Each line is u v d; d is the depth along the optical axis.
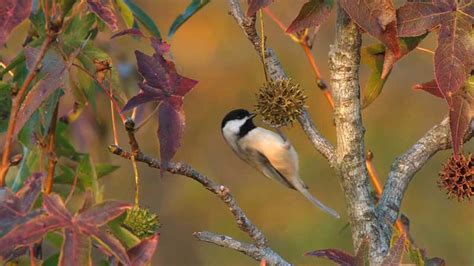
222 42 15.94
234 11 6.41
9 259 5.57
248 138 8.77
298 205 15.23
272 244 14.91
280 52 15.44
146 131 14.33
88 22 6.42
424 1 5.43
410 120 15.69
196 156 15.71
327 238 14.76
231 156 15.75
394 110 15.79
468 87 5.52
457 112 5.49
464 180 6.16
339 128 5.86
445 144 6.00
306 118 6.36
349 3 5.33
